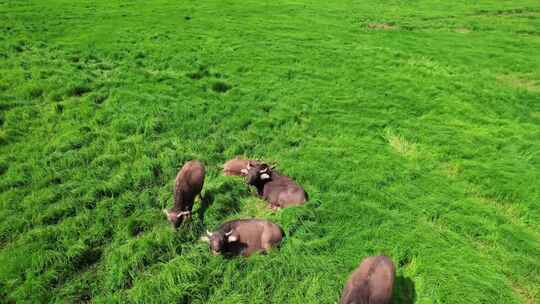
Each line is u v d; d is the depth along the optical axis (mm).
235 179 9773
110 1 29969
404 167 10711
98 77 15773
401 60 19969
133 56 18281
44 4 27281
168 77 16016
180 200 8219
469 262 7613
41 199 8562
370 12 31375
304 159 11047
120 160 10195
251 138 12047
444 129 13000
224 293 6777
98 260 7461
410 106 14711
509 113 14289
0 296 6441
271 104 14164
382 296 5930
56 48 18656
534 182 10148
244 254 7652
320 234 8250
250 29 24484
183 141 11531
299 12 30125
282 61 18969
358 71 18266
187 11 28359
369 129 13039
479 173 10531
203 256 7387
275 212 9023
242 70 17656
